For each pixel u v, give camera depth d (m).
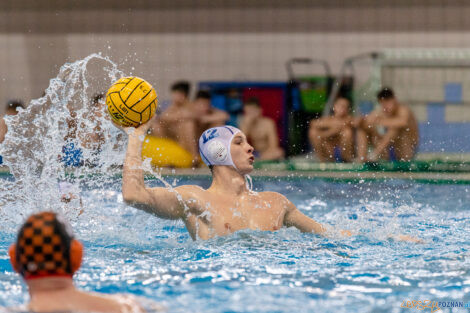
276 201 6.04
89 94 12.33
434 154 15.76
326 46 18.50
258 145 14.79
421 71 16.81
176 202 5.49
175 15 18.52
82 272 4.54
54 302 2.99
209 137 5.97
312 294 3.95
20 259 2.99
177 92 14.45
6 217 6.54
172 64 18.28
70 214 6.70
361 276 4.43
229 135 5.93
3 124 11.39
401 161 13.85
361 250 5.35
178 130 14.30
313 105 16.27
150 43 18.34
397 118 14.09
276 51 18.55
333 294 3.96
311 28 18.53
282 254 5.13
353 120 14.38
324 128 14.35
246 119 14.82
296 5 18.52
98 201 7.56
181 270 4.60
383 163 13.38
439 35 18.23
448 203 8.99
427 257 5.07
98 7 18.27
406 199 9.50
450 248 5.47
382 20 18.36
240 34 18.61
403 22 18.31
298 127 16.20
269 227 5.85
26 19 18.23
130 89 5.45
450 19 18.14
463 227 6.64
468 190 10.34
